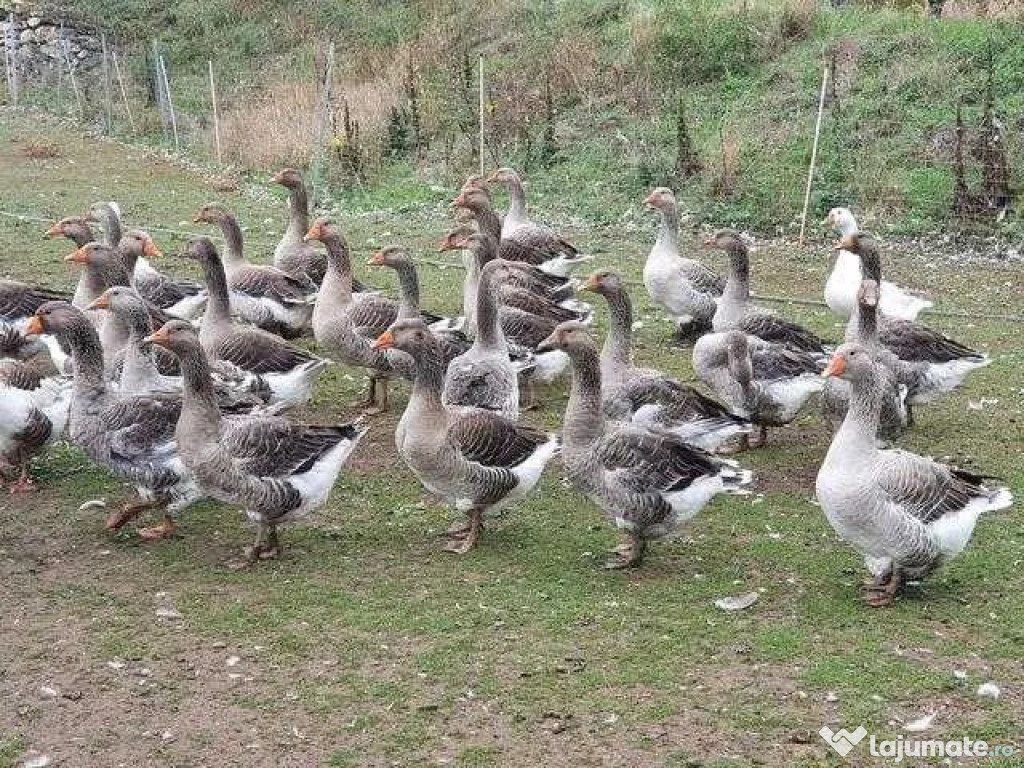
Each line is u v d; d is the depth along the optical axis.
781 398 10.68
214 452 8.24
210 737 6.50
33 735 6.53
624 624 7.70
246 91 31.42
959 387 11.54
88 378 8.95
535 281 13.10
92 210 14.33
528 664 7.21
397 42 31.27
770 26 24.95
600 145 23.22
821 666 7.14
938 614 7.80
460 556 8.78
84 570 8.52
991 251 18.14
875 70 22.73
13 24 36.53
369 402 12.11
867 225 19.17
